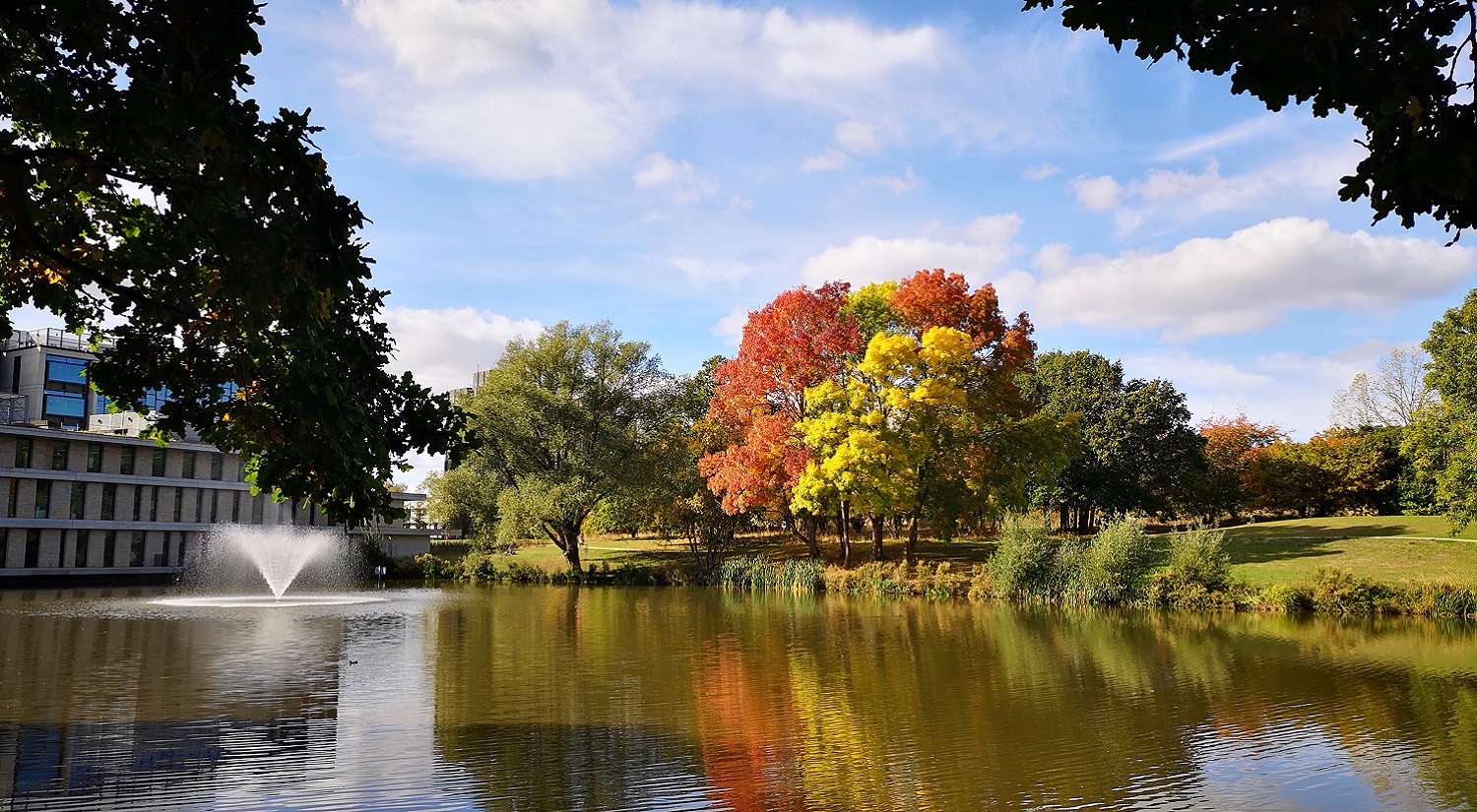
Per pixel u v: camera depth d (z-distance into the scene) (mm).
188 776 10844
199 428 8344
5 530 48750
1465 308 34594
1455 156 4656
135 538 54281
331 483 8234
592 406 50656
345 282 6309
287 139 6156
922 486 41312
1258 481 59469
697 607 33531
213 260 7297
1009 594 35531
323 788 10391
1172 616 29516
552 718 14094
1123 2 4867
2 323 8320
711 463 45406
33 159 7004
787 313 42781
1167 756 12008
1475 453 33438
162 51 5871
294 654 20750
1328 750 12258
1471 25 4754
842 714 14500
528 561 55312
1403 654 20844
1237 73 4895
